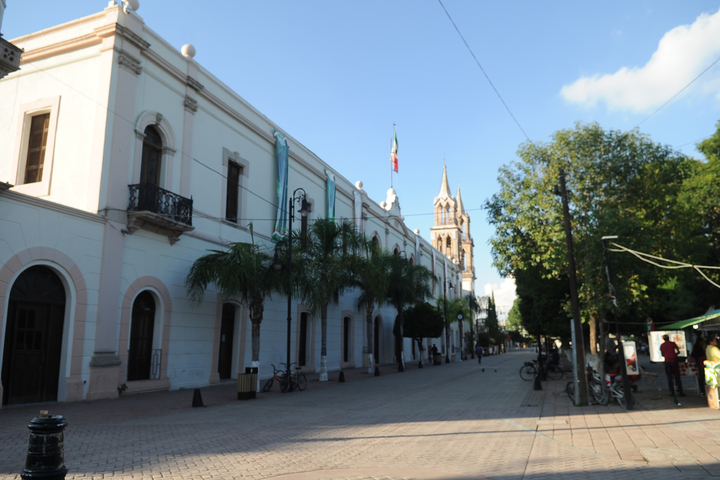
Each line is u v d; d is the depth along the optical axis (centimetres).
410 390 1856
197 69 2012
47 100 1695
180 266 1838
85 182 1573
